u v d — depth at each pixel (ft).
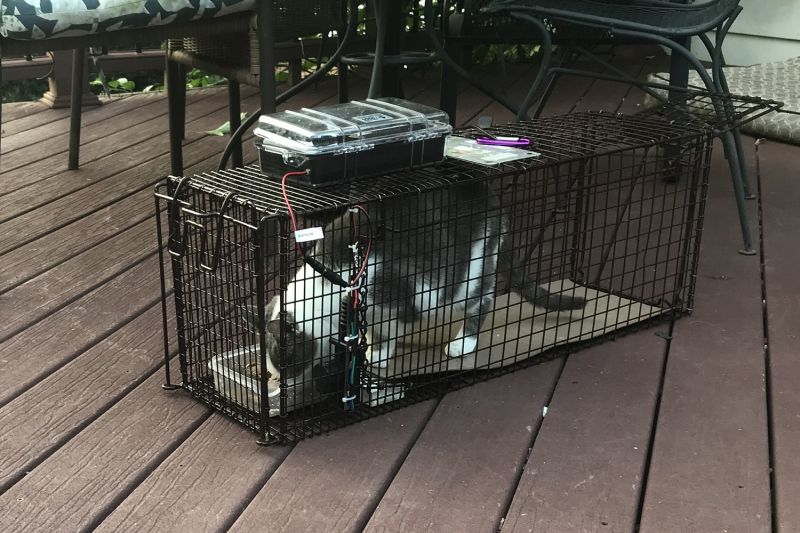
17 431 5.56
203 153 11.95
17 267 8.13
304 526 4.71
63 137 12.70
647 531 4.67
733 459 5.31
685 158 8.12
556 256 7.47
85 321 7.11
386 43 10.25
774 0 15.88
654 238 8.84
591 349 6.73
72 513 4.80
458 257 6.07
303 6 10.27
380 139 5.56
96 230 9.10
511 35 9.70
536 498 4.94
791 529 4.66
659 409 5.89
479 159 5.98
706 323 7.14
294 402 5.58
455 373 6.23
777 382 6.21
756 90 13.43
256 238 5.03
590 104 14.23
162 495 4.96
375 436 5.56
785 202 9.98
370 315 5.85
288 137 5.47
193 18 8.09
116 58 15.29
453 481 5.10
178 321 5.98
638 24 8.20
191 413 5.83
